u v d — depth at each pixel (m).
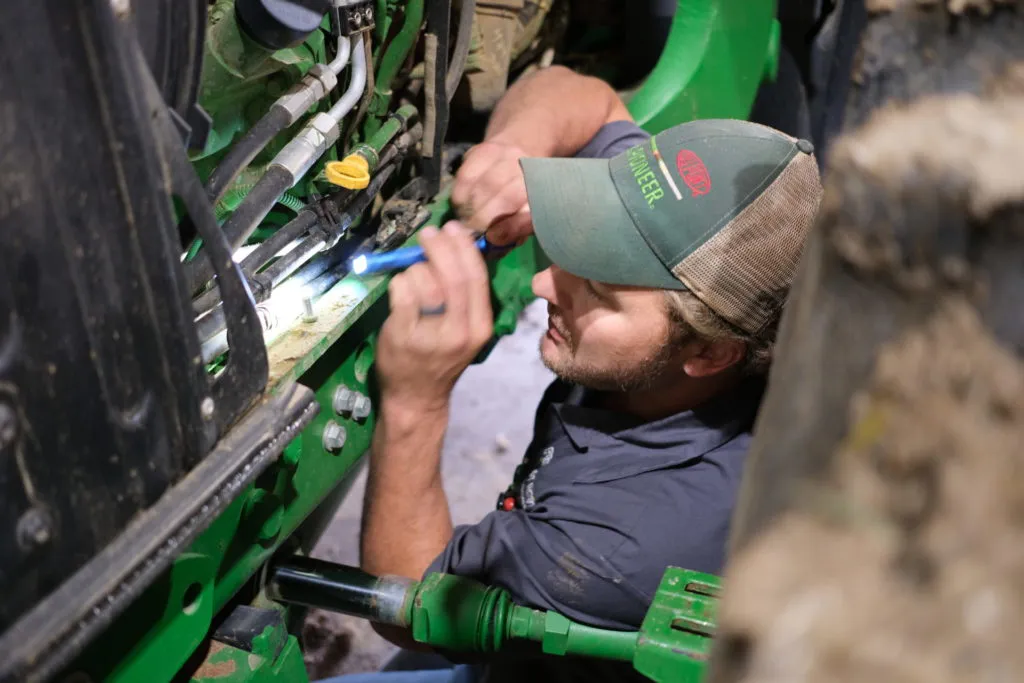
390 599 1.04
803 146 1.05
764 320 1.04
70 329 0.55
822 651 0.25
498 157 1.28
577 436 1.16
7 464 0.52
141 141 0.57
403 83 1.28
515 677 1.19
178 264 0.63
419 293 1.04
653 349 1.08
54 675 0.60
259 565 0.97
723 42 1.76
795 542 0.28
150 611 0.75
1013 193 0.31
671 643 0.80
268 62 0.92
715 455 1.08
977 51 0.40
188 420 0.66
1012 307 0.30
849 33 2.05
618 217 1.06
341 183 1.03
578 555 1.03
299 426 0.78
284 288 0.99
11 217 0.51
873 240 0.33
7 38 0.49
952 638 0.24
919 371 0.30
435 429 1.15
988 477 0.26
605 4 1.98
